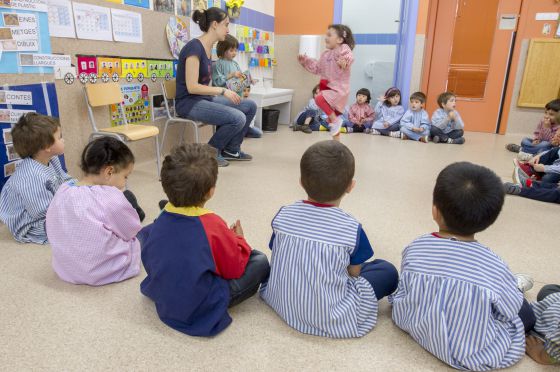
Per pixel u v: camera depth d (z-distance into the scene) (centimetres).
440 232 119
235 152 337
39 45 215
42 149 182
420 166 344
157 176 287
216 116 308
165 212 124
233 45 372
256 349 122
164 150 346
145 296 147
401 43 510
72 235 148
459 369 115
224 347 122
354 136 490
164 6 321
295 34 538
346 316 124
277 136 466
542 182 270
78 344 122
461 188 106
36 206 181
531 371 117
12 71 204
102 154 154
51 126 182
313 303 122
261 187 270
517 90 514
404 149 418
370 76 536
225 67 371
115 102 273
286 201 243
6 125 203
